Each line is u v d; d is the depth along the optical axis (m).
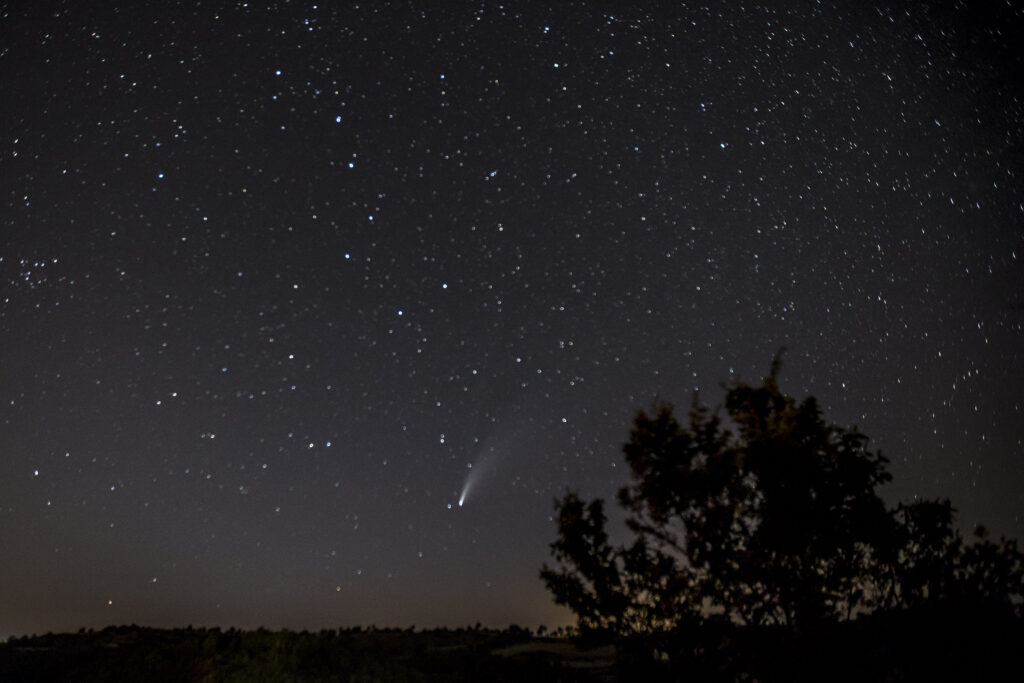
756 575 6.05
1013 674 5.61
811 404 6.35
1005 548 6.08
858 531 6.10
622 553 6.60
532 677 15.76
